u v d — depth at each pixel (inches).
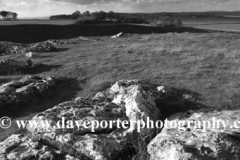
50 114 376.2
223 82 627.2
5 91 549.0
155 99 516.1
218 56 932.6
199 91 573.3
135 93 415.2
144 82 617.3
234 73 698.8
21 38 2091.5
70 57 1087.0
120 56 1041.5
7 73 852.0
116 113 401.7
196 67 783.1
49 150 305.1
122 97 456.8
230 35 1505.9
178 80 663.8
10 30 2244.1
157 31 2773.1
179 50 1098.1
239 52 970.7
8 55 1240.8
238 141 301.4
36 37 2188.7
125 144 321.7
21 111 521.7
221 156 255.8
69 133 332.2
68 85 681.6
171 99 535.2
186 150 259.9
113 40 1776.6
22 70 874.8
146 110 378.0
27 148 311.4
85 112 391.5
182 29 2938.0
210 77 673.6
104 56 1061.8
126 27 2960.1
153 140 311.3
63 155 301.0
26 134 399.9
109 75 748.6
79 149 309.0
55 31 2438.5
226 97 524.7
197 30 2800.2
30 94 572.1
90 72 809.5
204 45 1203.2
